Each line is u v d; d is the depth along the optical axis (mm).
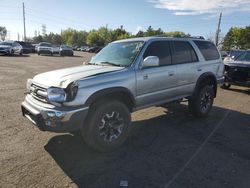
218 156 4434
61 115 3885
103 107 4293
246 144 5004
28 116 4500
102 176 3715
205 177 3742
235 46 78375
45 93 4145
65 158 4207
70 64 20516
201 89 6508
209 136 5379
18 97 8016
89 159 4207
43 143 4727
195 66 6191
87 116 4234
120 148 4668
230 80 11094
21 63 19578
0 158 4102
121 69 4711
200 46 6570
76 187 3438
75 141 4855
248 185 3564
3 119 5902
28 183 3475
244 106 8203
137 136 5277
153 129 5723
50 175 3691
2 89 9125
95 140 4293
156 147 4746
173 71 5594
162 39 5586
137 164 4090
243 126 6109
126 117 4641
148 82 5047
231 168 4023
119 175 3750
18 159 4102
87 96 4070
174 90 5719
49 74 4539
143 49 5102
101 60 5402
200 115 6578
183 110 7316
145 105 5148
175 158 4324
